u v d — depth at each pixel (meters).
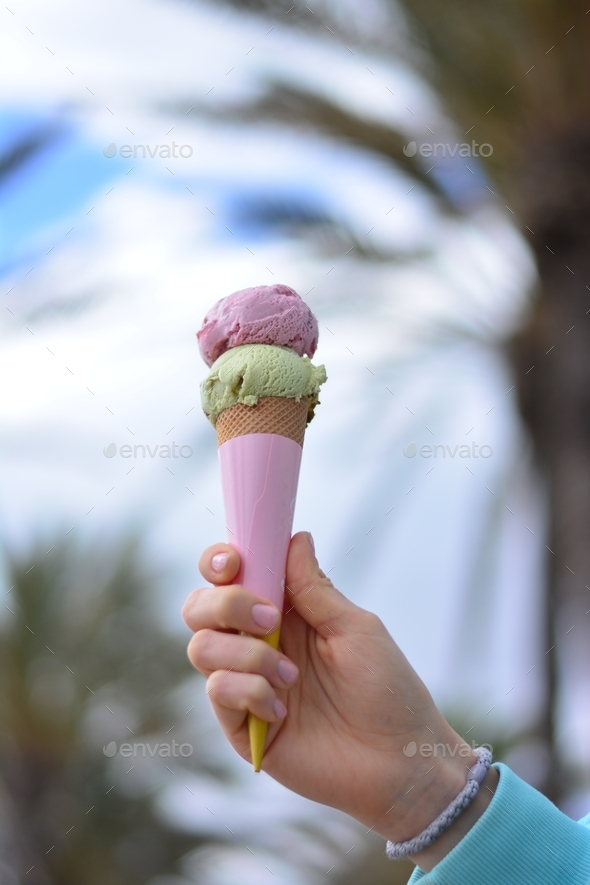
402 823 1.13
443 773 1.13
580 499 2.76
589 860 1.11
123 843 3.67
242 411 1.17
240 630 1.12
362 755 1.13
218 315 1.20
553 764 2.75
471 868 1.11
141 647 3.91
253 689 1.11
